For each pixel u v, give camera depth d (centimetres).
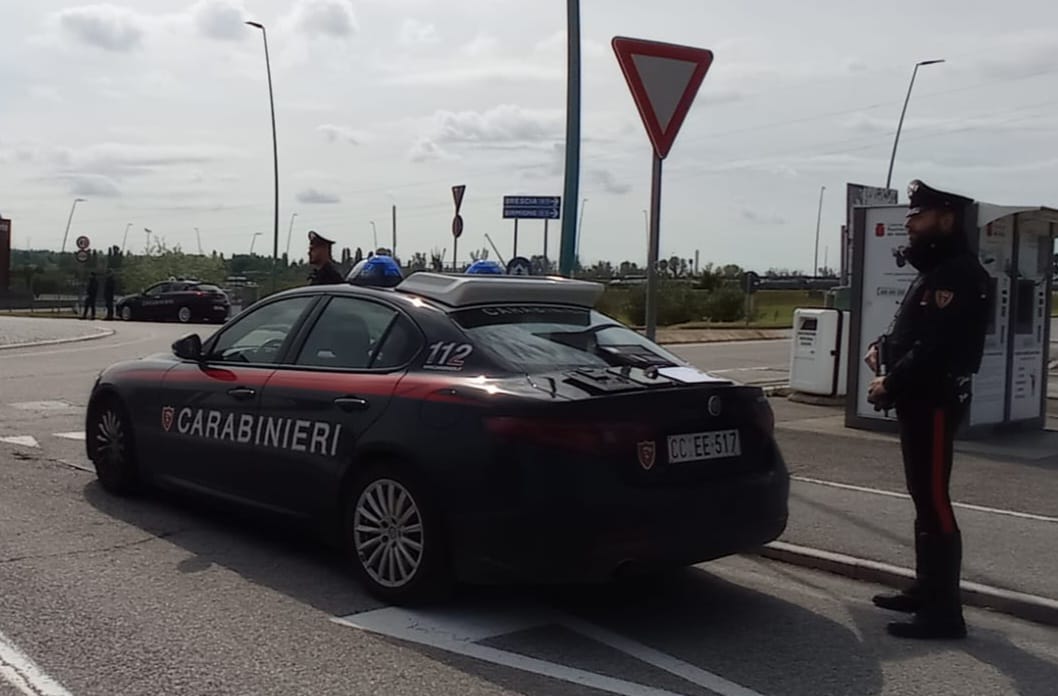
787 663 480
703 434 523
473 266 821
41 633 488
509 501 489
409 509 532
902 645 511
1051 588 584
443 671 455
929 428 516
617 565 486
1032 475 905
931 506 522
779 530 557
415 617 527
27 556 614
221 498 658
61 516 709
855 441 1066
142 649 471
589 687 443
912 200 522
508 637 503
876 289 1138
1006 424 1157
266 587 568
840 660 486
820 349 1363
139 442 729
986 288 514
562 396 494
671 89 708
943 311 505
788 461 951
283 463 604
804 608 567
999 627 546
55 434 1043
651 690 441
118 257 7288
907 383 512
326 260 979
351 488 564
